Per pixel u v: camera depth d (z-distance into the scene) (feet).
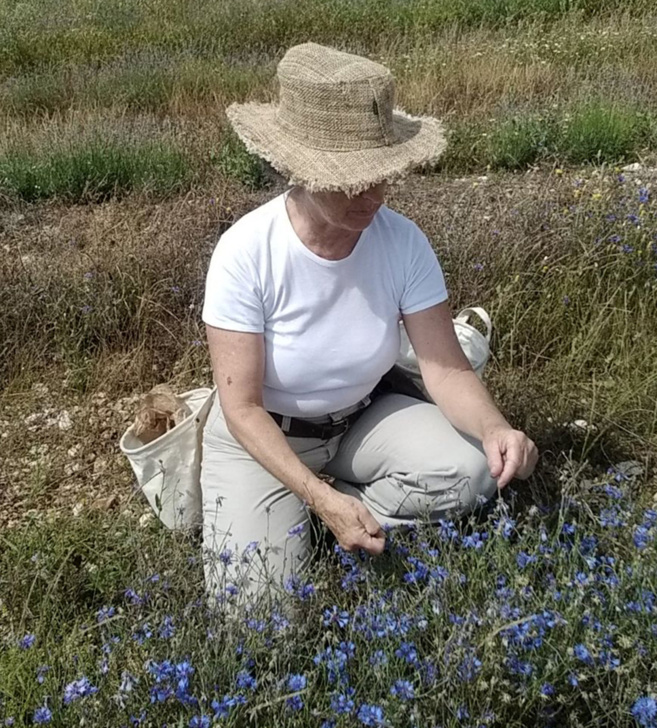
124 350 14.02
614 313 12.55
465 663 6.51
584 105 23.16
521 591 7.16
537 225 14.89
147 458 9.30
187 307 14.56
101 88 29.04
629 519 8.41
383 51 32.58
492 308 13.06
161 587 8.05
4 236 18.51
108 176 20.90
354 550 7.81
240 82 29.25
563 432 10.85
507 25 34.63
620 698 6.71
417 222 16.24
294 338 8.27
